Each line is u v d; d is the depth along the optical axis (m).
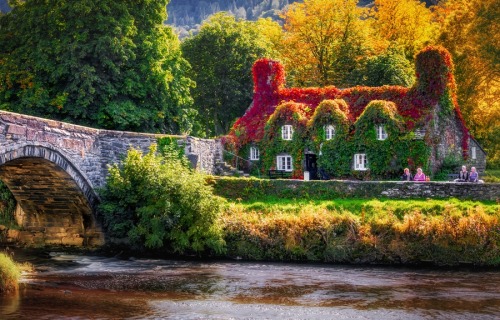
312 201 38.84
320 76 76.25
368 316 22.92
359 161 49.78
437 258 32.81
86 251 36.31
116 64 46.94
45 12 46.81
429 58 50.97
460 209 35.78
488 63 61.41
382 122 48.91
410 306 24.31
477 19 61.16
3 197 39.22
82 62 46.16
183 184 34.78
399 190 38.81
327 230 33.72
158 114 48.75
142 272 30.59
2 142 27.83
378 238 33.34
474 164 56.06
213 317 22.53
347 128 49.91
